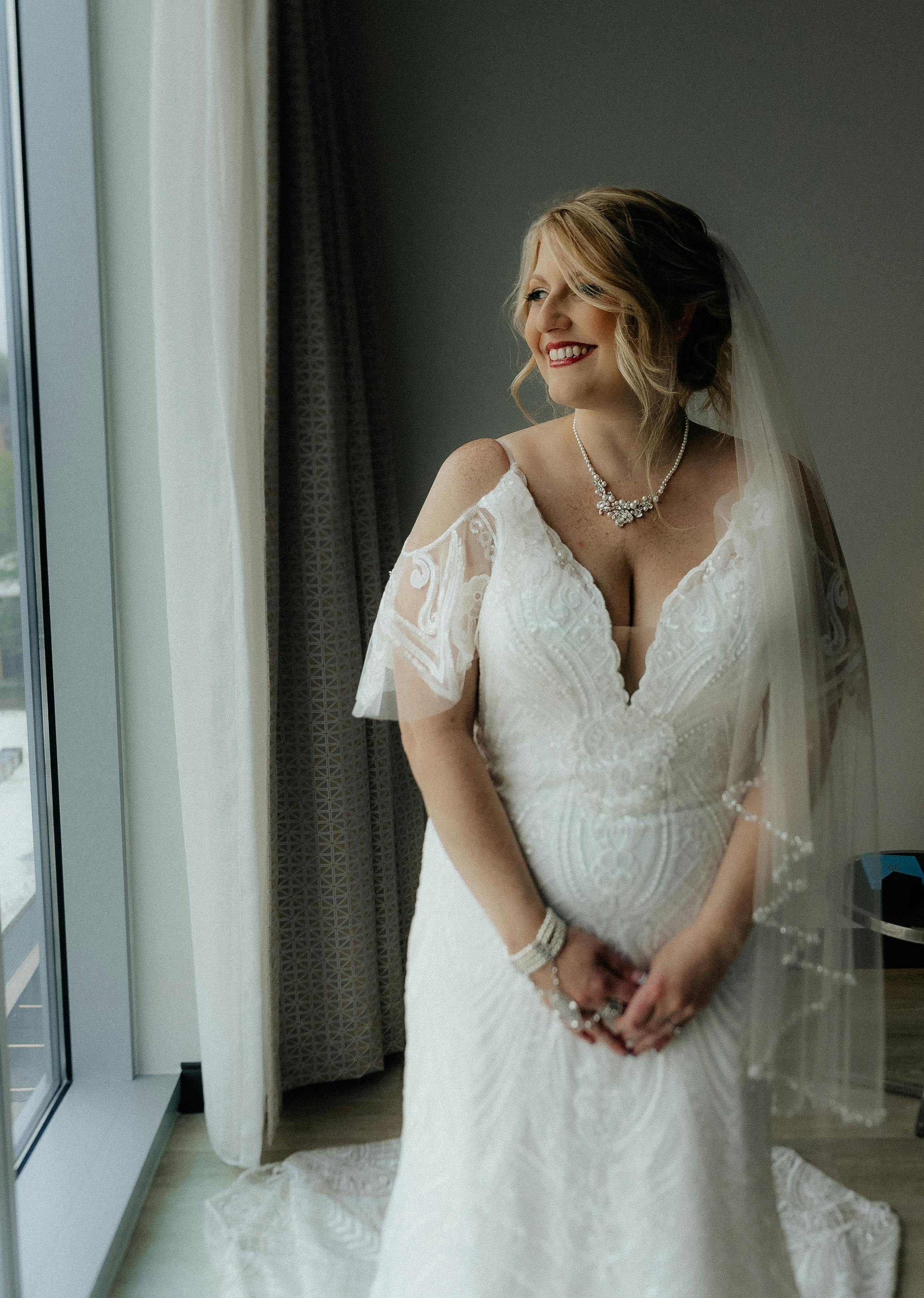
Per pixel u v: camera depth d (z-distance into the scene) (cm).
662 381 144
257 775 233
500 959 143
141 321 244
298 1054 279
